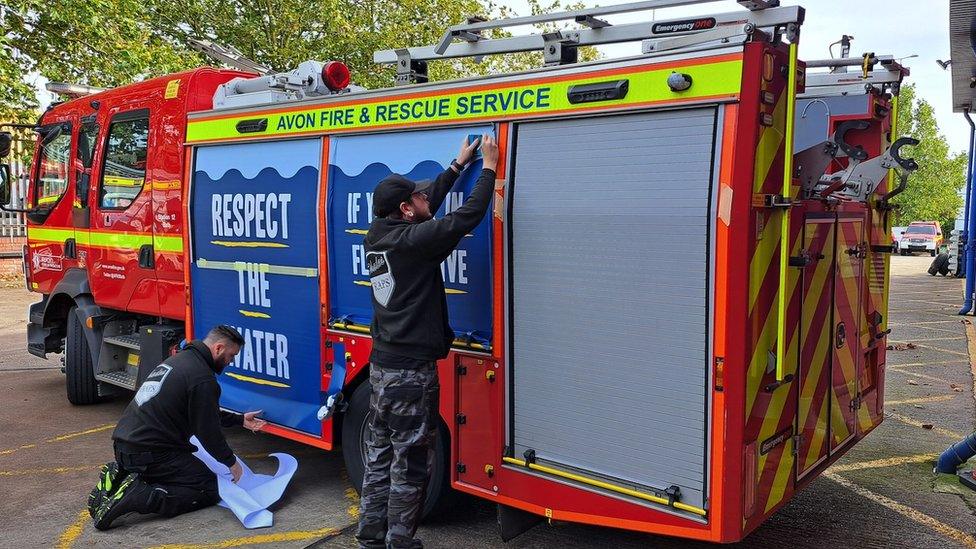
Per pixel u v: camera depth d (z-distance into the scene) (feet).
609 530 14.14
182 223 18.16
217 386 14.84
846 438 13.85
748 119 9.59
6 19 41.91
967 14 20.33
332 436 15.05
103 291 21.40
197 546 13.57
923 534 13.98
